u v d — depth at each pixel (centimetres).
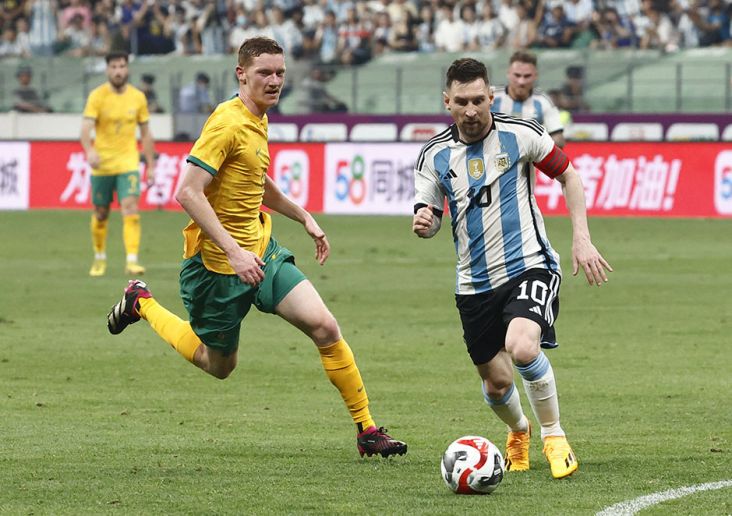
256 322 4178
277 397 2877
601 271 2095
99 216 5378
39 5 11069
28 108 10194
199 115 9475
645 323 4000
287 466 2147
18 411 2689
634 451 2258
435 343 3647
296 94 9731
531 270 2142
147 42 10556
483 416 2633
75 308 4409
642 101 8888
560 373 3134
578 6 9519
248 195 2211
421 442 2364
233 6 10500
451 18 9856
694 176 7531
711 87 8838
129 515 1792
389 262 5944
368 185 8106
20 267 5744
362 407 2206
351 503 1855
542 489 1953
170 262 5931
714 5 9294
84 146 5212
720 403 2738
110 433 2455
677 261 5769
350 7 10144
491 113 2188
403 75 9606
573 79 8881
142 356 3450
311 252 6362
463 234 2167
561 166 2150
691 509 1802
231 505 1845
